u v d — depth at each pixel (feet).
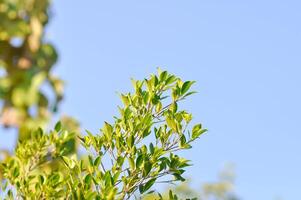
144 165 9.87
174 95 10.21
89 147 10.02
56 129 8.86
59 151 8.96
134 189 9.86
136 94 10.28
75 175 9.55
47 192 9.21
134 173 9.86
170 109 10.18
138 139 10.06
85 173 9.77
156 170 9.95
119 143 10.03
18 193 9.23
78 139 9.86
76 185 9.36
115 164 9.85
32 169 9.07
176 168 10.01
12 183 9.21
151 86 10.24
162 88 10.24
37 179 9.20
